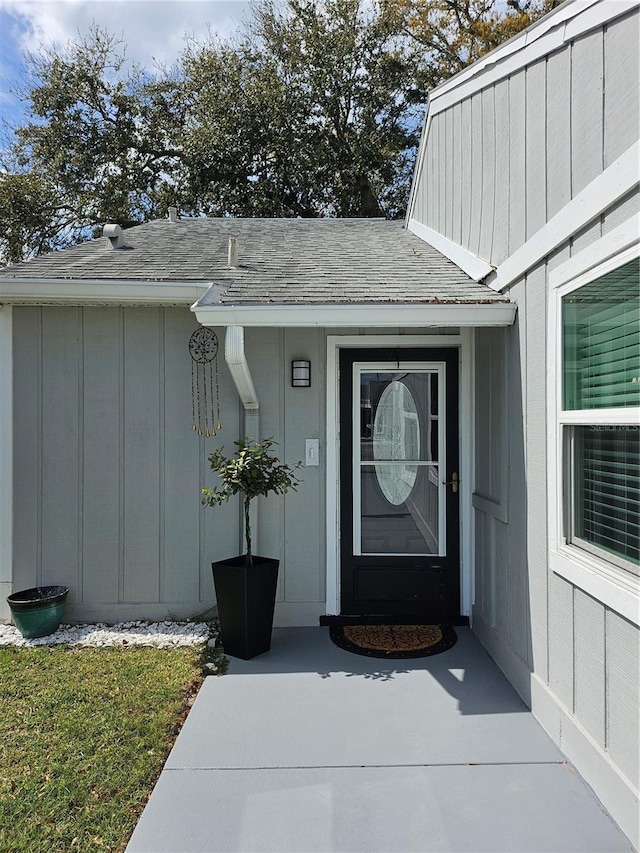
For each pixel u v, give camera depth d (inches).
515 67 135.4
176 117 710.5
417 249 224.4
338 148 682.2
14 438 177.2
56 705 124.7
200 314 143.4
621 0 87.4
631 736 86.0
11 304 175.6
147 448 178.7
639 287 85.7
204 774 102.3
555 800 95.1
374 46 688.4
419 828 88.9
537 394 122.5
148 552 178.7
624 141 87.8
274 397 178.7
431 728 117.7
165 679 137.6
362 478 180.7
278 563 162.2
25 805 92.9
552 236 113.0
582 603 101.7
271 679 139.6
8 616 177.2
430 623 177.8
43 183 667.4
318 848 85.0
